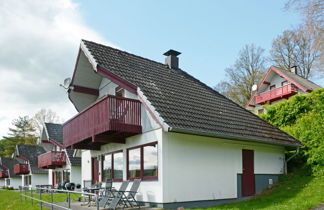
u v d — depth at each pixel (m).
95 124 12.71
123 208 10.73
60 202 14.67
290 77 32.19
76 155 27.02
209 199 12.11
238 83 45.78
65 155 29.61
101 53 14.53
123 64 14.45
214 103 15.05
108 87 16.20
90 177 17.16
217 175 12.57
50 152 29.36
